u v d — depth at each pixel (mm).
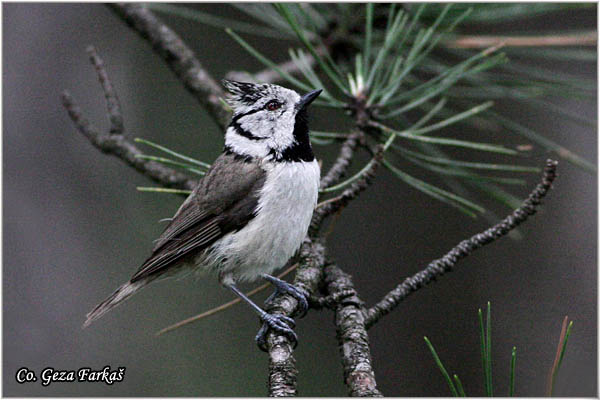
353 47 8781
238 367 11961
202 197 7352
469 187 12148
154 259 7340
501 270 12211
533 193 5574
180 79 8953
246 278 7520
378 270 12453
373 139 7852
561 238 11977
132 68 13477
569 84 7551
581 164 7305
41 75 13078
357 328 5555
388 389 11906
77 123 8086
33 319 11977
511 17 7758
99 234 12766
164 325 12234
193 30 13188
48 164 12953
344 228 12773
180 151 13023
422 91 8234
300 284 6383
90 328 12133
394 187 12789
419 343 12109
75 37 13297
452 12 7945
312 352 12094
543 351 11555
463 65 7219
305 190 7078
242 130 7539
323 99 7926
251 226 7172
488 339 4117
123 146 8008
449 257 5785
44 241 12492
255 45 13172
